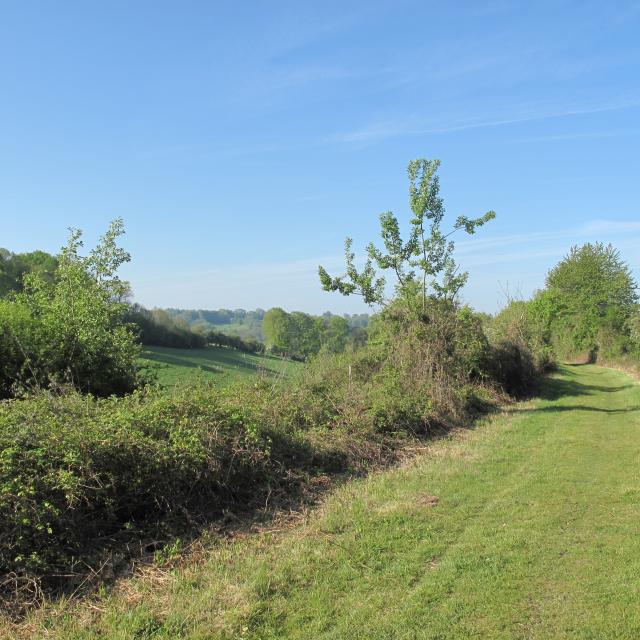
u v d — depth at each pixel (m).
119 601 4.77
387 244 17.50
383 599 4.80
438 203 17.50
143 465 6.29
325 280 17.16
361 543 6.07
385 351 17.34
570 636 4.24
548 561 5.61
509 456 10.63
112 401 8.04
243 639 4.16
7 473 5.15
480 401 17.39
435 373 16.30
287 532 6.57
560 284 52.84
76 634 4.25
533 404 19.14
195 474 6.86
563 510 7.27
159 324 51.00
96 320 12.33
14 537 4.93
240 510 7.17
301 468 8.81
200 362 39.16
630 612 4.58
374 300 17.38
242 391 10.70
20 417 6.23
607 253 51.28
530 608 4.66
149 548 5.90
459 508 7.36
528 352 23.88
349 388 12.98
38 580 4.87
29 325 11.12
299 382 13.07
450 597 4.85
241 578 5.20
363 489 8.32
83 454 5.85
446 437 12.77
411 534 6.37
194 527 6.39
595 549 5.92
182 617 4.44
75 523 5.45
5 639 4.16
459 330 18.88
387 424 11.87
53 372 10.88
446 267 19.33
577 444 11.80
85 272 13.12
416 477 9.01
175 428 7.18
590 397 21.44
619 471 9.41
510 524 6.75
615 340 42.53
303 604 4.73
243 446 7.83
